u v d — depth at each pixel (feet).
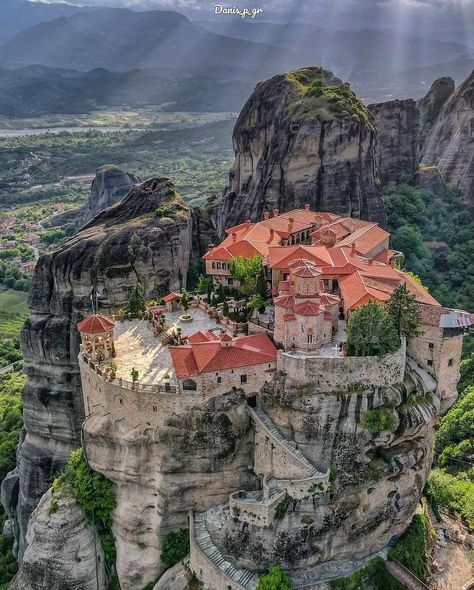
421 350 282.56
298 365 258.98
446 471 374.84
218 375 262.47
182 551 274.98
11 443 467.52
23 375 593.01
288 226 425.28
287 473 260.21
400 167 655.35
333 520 260.01
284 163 512.63
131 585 280.72
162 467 266.16
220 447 266.16
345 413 259.80
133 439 266.57
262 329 298.76
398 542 281.33
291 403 260.21
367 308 260.21
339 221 436.76
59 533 287.07
